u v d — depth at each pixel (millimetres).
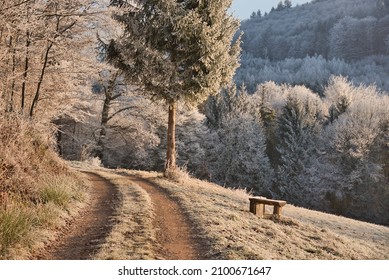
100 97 35375
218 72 21562
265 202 14828
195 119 48562
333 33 193000
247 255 8930
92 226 10680
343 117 59312
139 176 22406
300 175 54875
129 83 23000
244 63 177375
